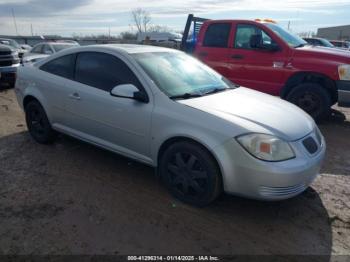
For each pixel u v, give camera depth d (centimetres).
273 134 301
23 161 441
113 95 360
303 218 326
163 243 285
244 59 672
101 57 411
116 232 297
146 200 350
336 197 366
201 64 455
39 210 327
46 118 480
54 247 276
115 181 390
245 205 345
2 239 284
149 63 386
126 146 385
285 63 634
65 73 446
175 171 343
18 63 1002
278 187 294
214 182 316
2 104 796
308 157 311
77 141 515
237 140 298
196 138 314
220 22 706
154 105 348
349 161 470
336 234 303
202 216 324
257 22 666
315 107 631
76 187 374
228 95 382
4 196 352
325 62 606
